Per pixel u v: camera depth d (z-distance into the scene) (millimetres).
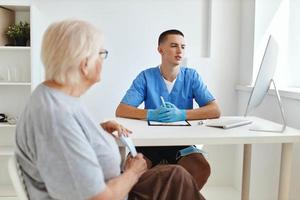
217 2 2908
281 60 2543
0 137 2891
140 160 1178
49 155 851
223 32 2936
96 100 2963
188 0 2955
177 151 1846
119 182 1012
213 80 2951
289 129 1605
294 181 1968
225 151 2969
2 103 2875
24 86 2869
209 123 1678
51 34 938
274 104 2260
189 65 2908
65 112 890
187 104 2115
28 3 2746
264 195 2408
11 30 2693
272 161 2281
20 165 960
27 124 903
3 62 2812
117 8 2896
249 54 2748
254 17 2654
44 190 940
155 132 1478
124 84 2967
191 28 2979
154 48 2959
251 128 1595
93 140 970
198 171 1745
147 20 2932
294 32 2455
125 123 1701
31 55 2576
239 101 2922
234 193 2832
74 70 939
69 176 848
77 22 957
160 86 2080
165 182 1187
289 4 2543
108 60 2934
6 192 2721
